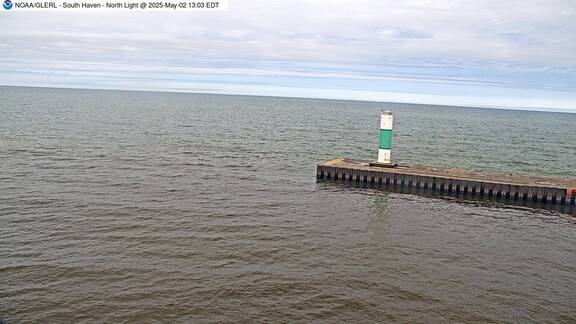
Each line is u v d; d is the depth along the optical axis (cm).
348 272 1747
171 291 1523
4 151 4122
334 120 11281
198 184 3206
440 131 9188
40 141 4853
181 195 2859
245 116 11381
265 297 1512
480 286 1673
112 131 6222
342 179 3488
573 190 2931
